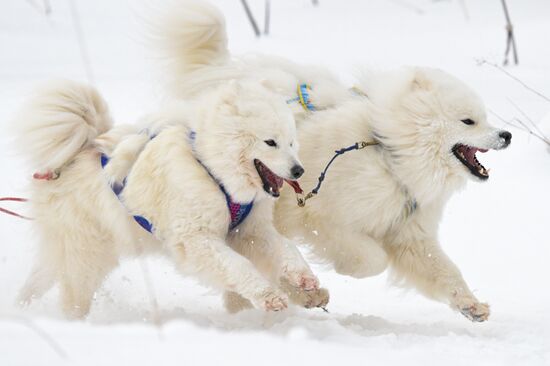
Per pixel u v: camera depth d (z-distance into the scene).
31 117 9.75
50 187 9.74
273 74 11.29
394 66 21.38
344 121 10.54
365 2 31.05
